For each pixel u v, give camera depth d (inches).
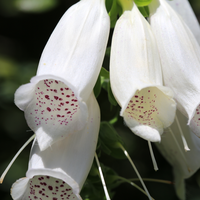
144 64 14.6
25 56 27.7
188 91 14.8
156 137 14.4
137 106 14.7
